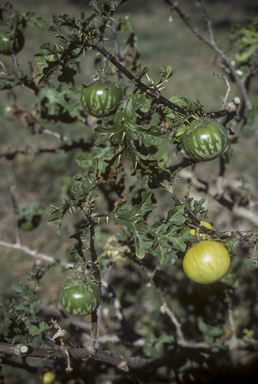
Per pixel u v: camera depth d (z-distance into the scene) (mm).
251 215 3883
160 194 6242
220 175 3734
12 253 5539
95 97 1675
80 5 15766
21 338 2027
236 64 3756
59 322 4020
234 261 3684
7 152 3689
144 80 5484
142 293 4770
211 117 1722
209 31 3553
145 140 1569
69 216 6074
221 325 3633
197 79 9734
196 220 1714
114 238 2918
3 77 2559
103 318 4270
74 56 1659
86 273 1795
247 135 7723
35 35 12219
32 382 3920
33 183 6543
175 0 3344
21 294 2420
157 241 1668
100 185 3537
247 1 17312
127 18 3176
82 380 3334
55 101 2801
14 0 16047
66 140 3561
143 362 2762
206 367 3342
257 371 3326
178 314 4391
